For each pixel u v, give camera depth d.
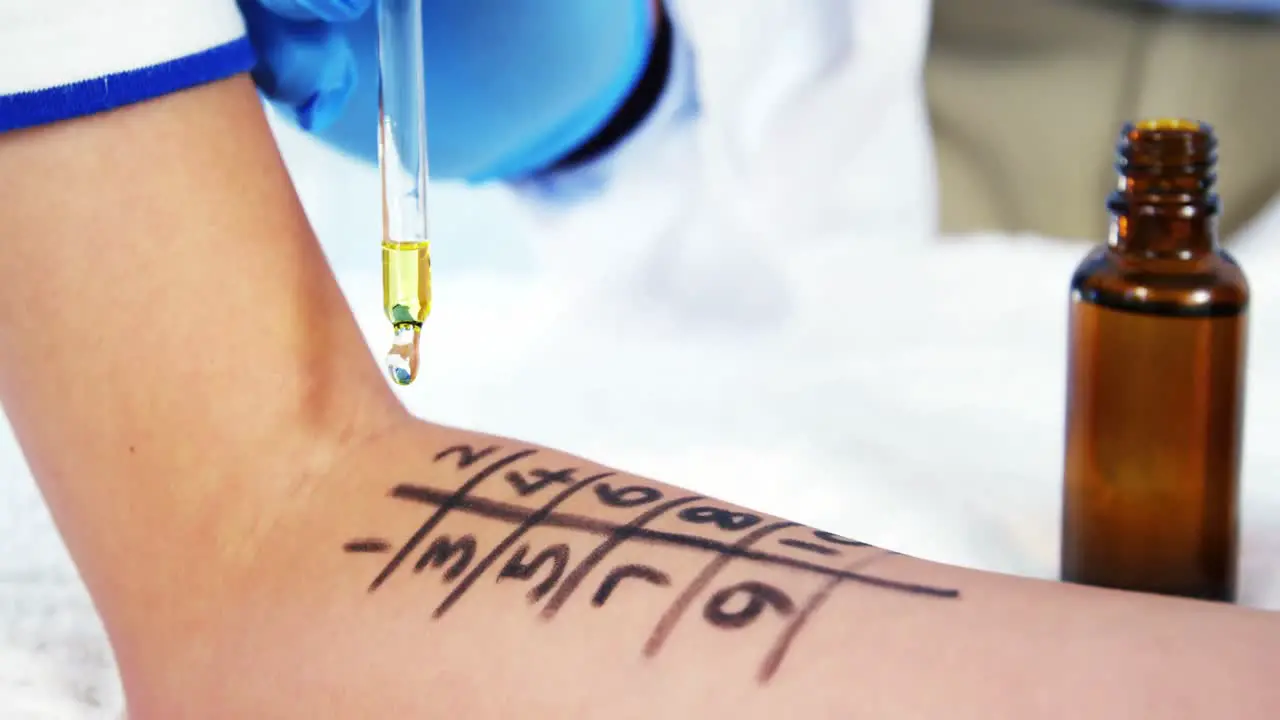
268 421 0.47
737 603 0.44
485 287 0.73
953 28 0.77
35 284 0.46
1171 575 0.52
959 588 0.44
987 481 0.57
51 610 0.52
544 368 0.66
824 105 0.72
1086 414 0.52
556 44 0.62
